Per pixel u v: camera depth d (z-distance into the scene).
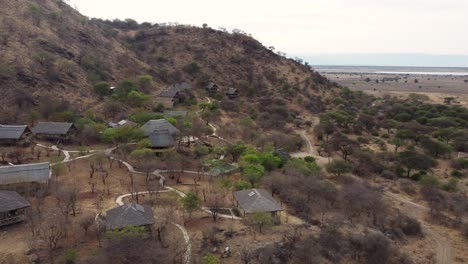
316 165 97.25
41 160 82.81
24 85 115.19
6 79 112.62
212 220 63.44
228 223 62.75
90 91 130.50
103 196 68.94
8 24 137.88
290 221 66.50
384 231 69.88
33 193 66.19
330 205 77.75
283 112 159.62
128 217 54.66
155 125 99.69
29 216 58.44
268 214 61.62
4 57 120.88
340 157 116.31
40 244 51.41
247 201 65.19
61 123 97.50
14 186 66.31
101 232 53.84
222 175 83.50
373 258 61.38
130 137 92.25
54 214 59.59
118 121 114.62
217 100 163.62
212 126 128.00
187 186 77.25
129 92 135.00
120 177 79.06
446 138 136.12
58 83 124.56
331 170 98.44
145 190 73.25
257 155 90.94
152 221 55.81
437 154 121.38
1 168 66.12
